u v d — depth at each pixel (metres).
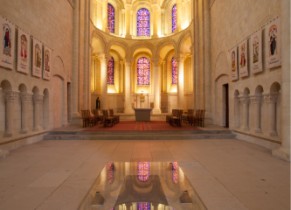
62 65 17.27
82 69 21.52
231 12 14.88
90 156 8.97
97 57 30.61
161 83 33.38
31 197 4.88
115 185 3.39
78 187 5.48
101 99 29.28
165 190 3.21
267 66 10.43
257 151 9.96
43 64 13.66
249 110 12.89
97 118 20.56
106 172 4.11
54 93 16.06
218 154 9.31
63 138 13.56
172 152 9.73
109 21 31.12
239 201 4.67
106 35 28.72
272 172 6.77
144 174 3.98
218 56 17.78
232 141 12.77
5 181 5.95
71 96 19.45
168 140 13.21
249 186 5.57
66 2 18.00
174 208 2.71
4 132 10.48
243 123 13.35
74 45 19.61
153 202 2.81
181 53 28.50
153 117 28.45
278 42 9.48
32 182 5.85
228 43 15.46
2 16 9.55
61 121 17.73
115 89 33.03
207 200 4.72
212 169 7.09
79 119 19.25
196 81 22.55
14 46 10.48
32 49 12.24
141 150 10.19
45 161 8.15
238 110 14.48
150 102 33.06
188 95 30.73
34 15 12.55
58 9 16.27
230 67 14.91
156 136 13.52
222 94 17.48
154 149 10.42
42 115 14.44
